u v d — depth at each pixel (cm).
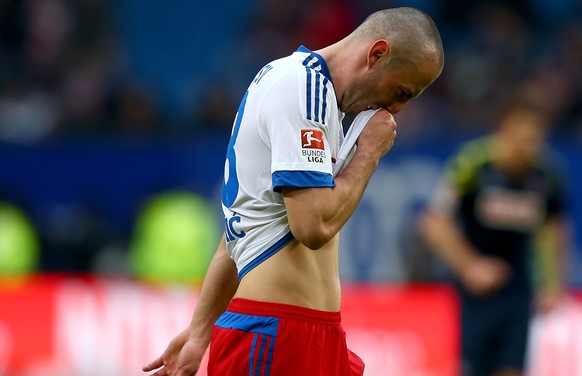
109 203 4062
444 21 5566
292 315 1369
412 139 4053
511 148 2752
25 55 5081
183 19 5625
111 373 3209
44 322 3219
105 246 3950
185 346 1538
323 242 1326
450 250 2772
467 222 2777
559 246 2845
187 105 5216
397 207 3891
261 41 5353
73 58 5134
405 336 3200
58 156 4059
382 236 3862
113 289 3238
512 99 2761
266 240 1382
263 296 1377
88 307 3231
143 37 5566
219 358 1398
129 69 5375
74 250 3919
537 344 3100
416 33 1364
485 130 4119
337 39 5381
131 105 4644
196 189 4059
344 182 1344
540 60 5319
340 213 1331
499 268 2731
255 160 1373
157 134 4484
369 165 1370
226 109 4716
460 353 2792
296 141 1317
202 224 3972
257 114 1364
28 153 4044
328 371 1395
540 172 2788
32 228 3966
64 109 4691
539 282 3008
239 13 5662
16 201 4012
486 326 2748
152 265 3888
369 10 5497
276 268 1377
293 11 5425
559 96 4906
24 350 3200
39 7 5216
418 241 3828
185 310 3225
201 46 5594
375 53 1369
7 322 3206
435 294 3231
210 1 5659
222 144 4112
